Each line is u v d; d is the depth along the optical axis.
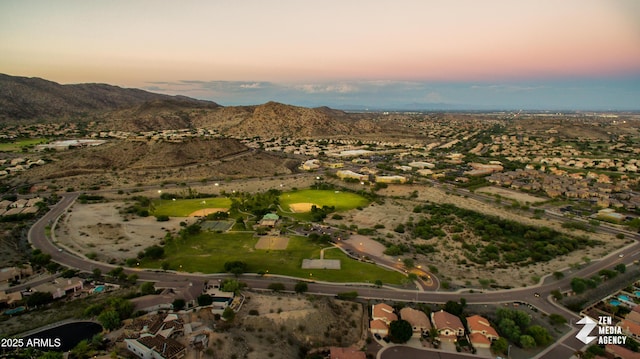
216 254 158.75
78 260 151.25
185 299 118.38
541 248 170.00
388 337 106.88
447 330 107.12
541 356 101.19
